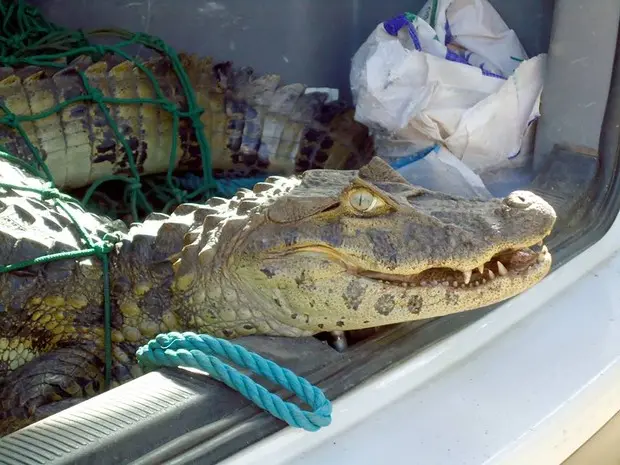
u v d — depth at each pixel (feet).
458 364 2.20
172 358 1.98
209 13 4.03
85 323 2.70
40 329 2.69
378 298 2.27
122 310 2.65
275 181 2.67
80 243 2.75
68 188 3.75
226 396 1.89
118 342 2.68
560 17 2.79
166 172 3.93
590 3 2.68
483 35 3.36
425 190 2.39
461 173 3.07
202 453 1.77
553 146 2.91
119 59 3.84
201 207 2.66
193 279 2.50
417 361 2.14
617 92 2.67
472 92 3.15
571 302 2.46
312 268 2.27
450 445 1.97
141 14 4.02
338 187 2.39
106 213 3.70
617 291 2.51
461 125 3.11
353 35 3.99
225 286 2.43
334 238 2.24
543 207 2.26
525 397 2.11
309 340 2.25
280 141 3.88
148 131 3.74
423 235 2.23
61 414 1.83
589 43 2.72
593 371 2.21
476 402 2.09
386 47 3.23
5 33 3.82
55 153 3.59
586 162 2.76
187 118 3.79
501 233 2.21
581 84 2.77
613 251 2.68
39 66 3.72
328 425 1.90
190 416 1.83
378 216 2.26
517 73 3.05
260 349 2.14
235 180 3.95
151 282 2.62
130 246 2.68
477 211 2.30
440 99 3.15
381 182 2.40
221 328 2.50
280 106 3.86
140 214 3.77
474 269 2.30
